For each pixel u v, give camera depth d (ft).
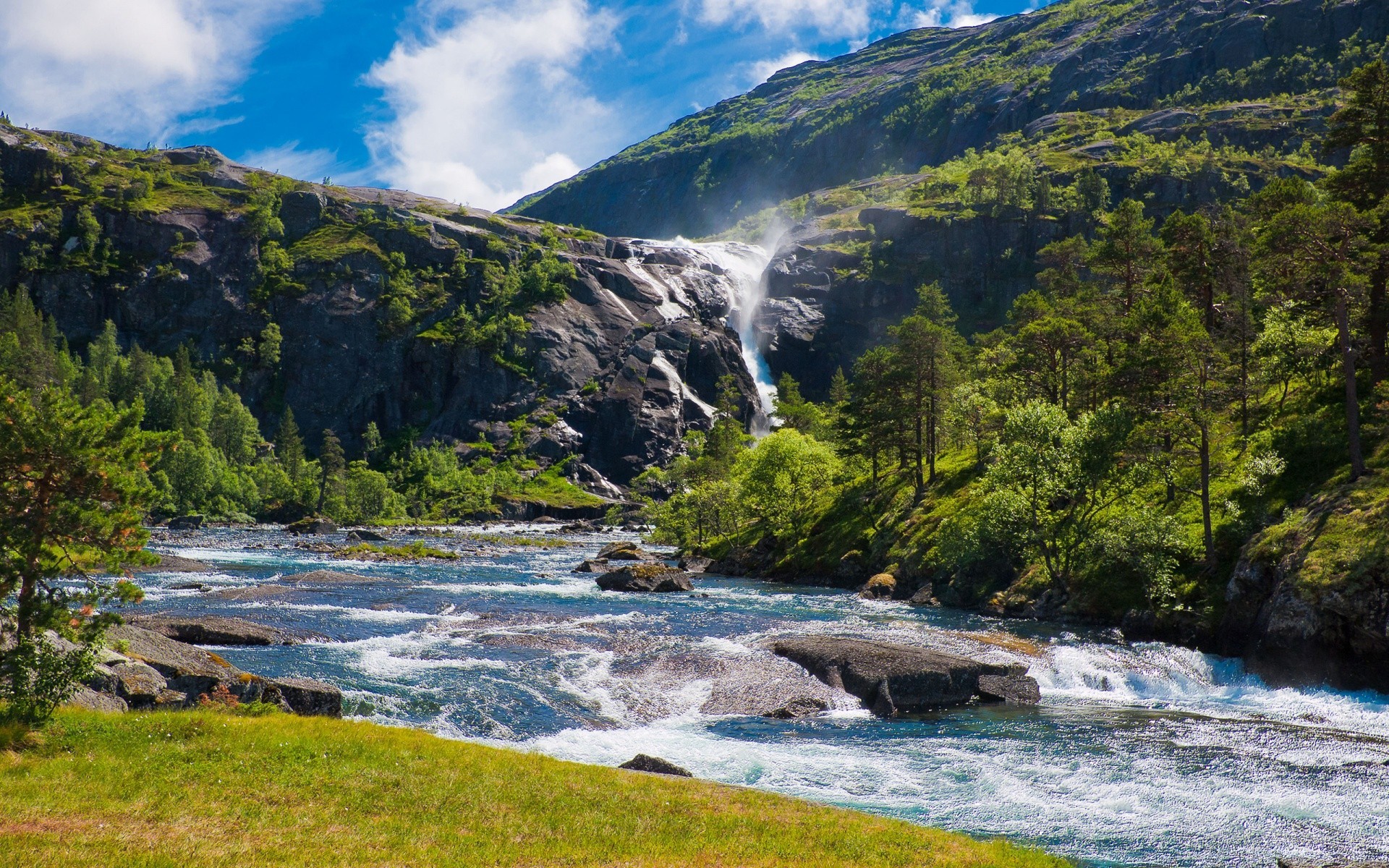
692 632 163.53
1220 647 155.43
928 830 66.44
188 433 641.40
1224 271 264.11
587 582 261.85
